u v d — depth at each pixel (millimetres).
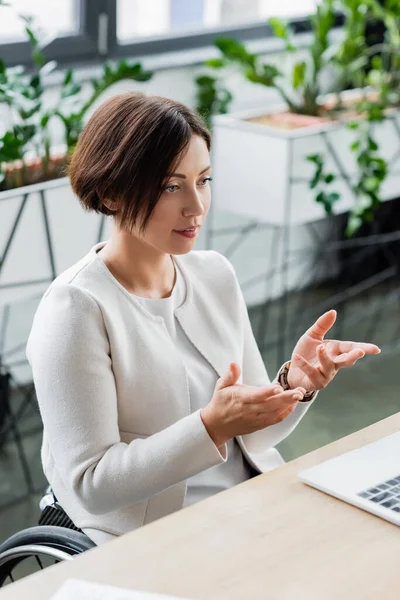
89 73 3514
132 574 1106
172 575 1104
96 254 1562
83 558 1137
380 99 3846
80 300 1448
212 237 4012
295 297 4277
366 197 3623
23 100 3100
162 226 1462
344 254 4500
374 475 1311
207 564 1124
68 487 1470
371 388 3428
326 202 3453
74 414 1422
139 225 1464
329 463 1345
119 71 3062
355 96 4004
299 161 3387
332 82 4230
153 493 1400
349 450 1403
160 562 1128
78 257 2855
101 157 1457
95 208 1518
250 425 1350
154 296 1590
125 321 1512
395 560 1137
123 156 1430
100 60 3600
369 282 4434
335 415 3217
